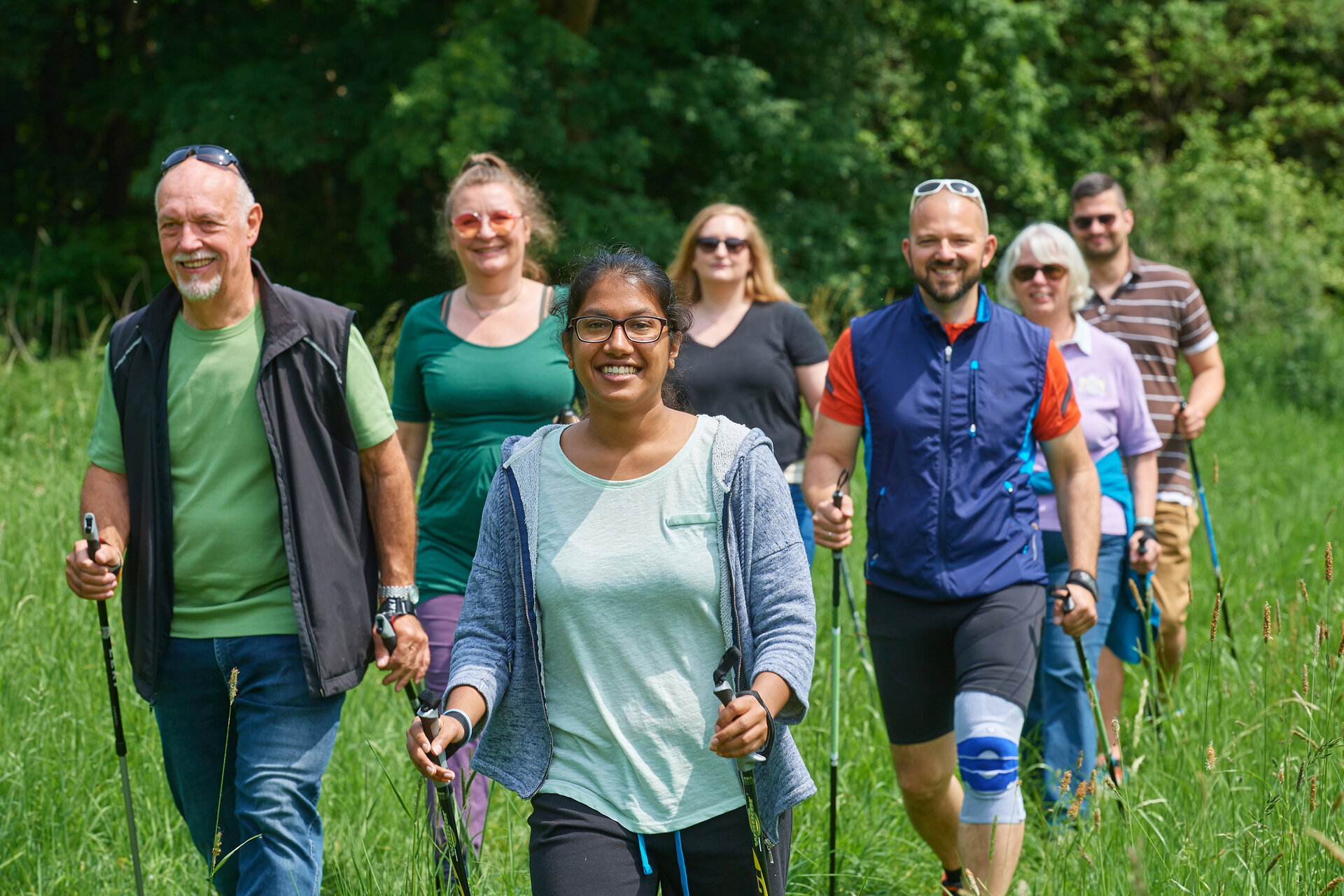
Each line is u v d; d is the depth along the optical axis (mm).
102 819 5938
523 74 21125
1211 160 31203
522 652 3783
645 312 3656
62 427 12461
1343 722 5074
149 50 26188
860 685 7574
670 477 3713
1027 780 6648
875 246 25703
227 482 4570
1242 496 13875
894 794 6559
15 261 23438
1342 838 4406
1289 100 35344
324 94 22531
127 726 6570
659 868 3713
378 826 6016
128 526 4695
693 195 25000
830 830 5504
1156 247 29516
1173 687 7094
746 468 3723
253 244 4637
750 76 23422
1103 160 31062
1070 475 5539
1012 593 5262
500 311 6148
